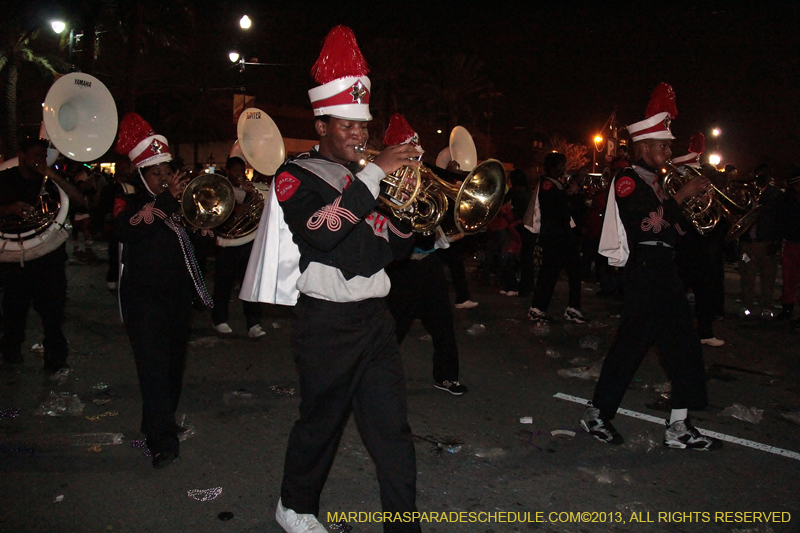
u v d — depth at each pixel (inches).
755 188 249.3
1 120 979.9
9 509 119.1
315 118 102.2
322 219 90.4
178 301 139.6
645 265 147.8
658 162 150.6
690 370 149.9
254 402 178.7
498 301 344.2
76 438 150.3
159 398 135.2
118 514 118.4
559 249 284.8
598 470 141.5
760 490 133.6
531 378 207.0
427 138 1465.3
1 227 181.6
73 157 155.9
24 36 933.2
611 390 154.6
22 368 202.8
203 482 131.5
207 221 148.1
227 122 1269.7
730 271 502.0
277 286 107.4
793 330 285.0
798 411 180.9
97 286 350.6
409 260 173.9
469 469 141.1
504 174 115.0
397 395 102.0
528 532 117.0
